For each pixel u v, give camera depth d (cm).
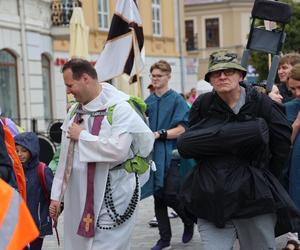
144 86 3062
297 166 570
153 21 3225
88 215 475
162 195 720
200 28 5291
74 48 1570
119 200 477
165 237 734
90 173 475
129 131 475
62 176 498
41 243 598
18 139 579
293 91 584
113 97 484
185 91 3528
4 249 327
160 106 723
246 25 5166
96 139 467
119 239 478
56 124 1134
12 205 337
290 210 458
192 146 459
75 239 488
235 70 451
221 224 450
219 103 463
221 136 448
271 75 640
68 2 2206
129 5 817
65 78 479
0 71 1906
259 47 648
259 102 459
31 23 2053
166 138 708
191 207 466
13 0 1964
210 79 459
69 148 485
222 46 5209
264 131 447
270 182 461
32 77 2061
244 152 455
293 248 662
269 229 460
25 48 2014
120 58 820
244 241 470
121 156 469
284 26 645
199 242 775
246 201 450
